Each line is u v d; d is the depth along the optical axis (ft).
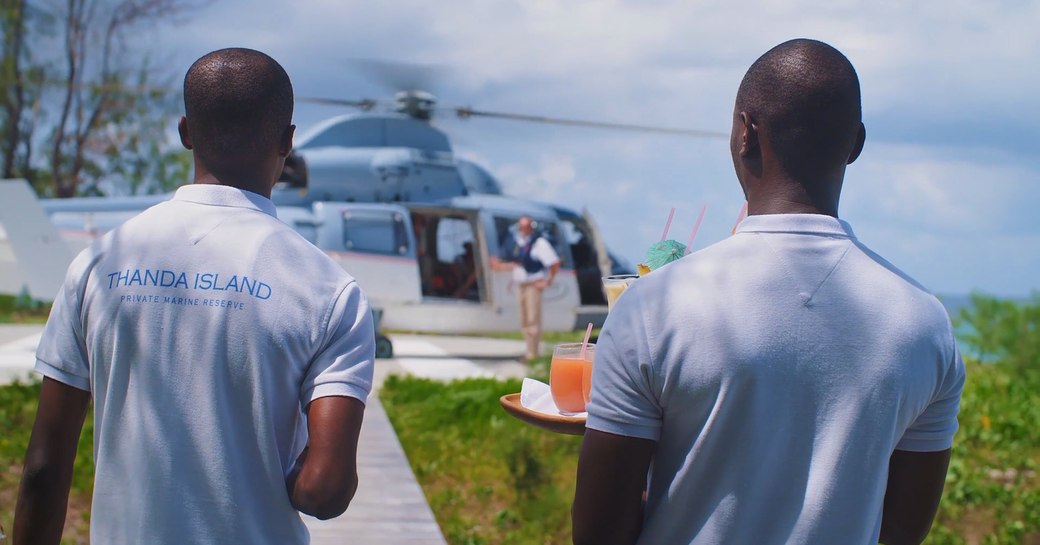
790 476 5.00
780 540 4.98
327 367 5.74
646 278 5.32
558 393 6.43
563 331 45.34
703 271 5.18
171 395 5.62
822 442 4.98
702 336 4.99
